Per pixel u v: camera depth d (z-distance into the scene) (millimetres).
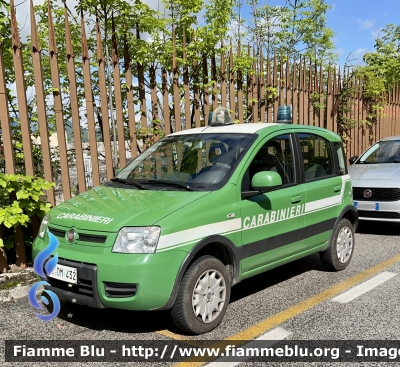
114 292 3529
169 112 7328
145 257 3492
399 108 15031
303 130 5293
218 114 5375
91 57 7910
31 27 5516
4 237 5496
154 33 7699
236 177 4250
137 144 7176
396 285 5070
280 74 9414
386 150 8859
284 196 4680
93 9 7082
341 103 11484
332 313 4320
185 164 4629
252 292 4957
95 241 3648
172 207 3789
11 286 4977
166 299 3588
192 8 8250
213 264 3924
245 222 4223
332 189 5422
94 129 6242
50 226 4016
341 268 5645
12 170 5344
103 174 7398
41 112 5633
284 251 4738
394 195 7273
